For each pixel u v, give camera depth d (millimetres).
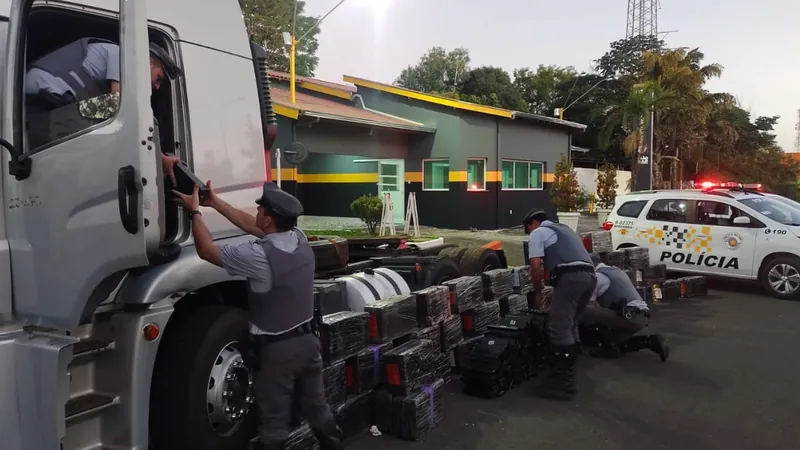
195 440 3629
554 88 42625
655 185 31891
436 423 4898
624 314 6480
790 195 46094
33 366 2918
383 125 17266
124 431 3301
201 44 3943
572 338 5586
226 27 4145
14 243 3174
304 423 4082
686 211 11188
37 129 3277
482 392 5562
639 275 9703
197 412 3637
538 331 6180
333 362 4457
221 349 3828
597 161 36312
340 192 20391
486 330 6242
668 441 4641
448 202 19547
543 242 5723
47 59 3412
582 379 6094
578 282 5516
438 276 7285
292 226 3650
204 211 3863
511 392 5746
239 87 4195
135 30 2805
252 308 3520
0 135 3146
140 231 2771
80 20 3576
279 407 3512
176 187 3396
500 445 4547
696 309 9414
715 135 37344
